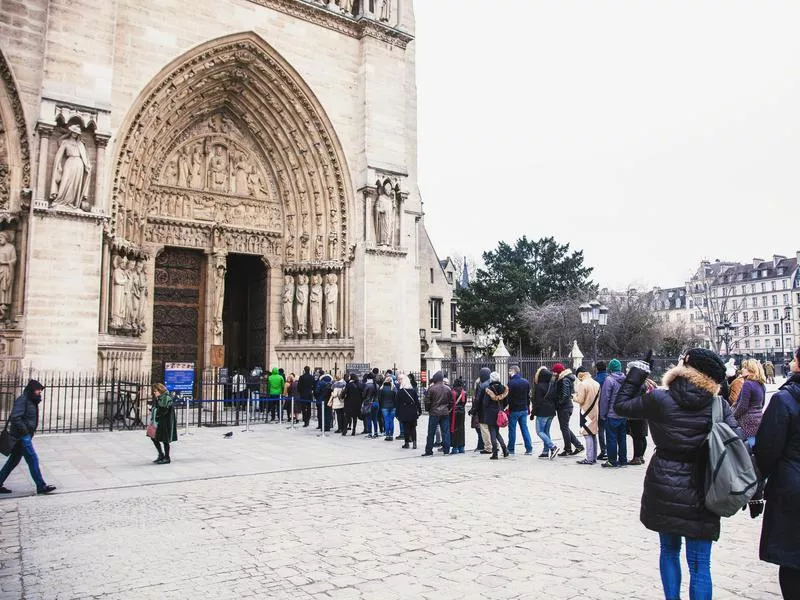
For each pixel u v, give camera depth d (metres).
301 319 28.33
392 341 28.42
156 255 25.88
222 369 24.06
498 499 10.87
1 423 18.94
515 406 16.23
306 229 28.75
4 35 20.41
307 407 22.77
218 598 6.31
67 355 20.00
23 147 20.78
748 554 7.82
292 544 8.18
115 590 6.54
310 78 27.58
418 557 7.60
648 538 8.39
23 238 20.64
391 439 19.03
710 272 125.19
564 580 6.77
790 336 115.25
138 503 10.59
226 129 27.98
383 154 28.95
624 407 5.66
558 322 56.84
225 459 15.27
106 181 21.59
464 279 101.94
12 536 8.59
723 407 5.27
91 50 21.14
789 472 4.90
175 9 24.00
